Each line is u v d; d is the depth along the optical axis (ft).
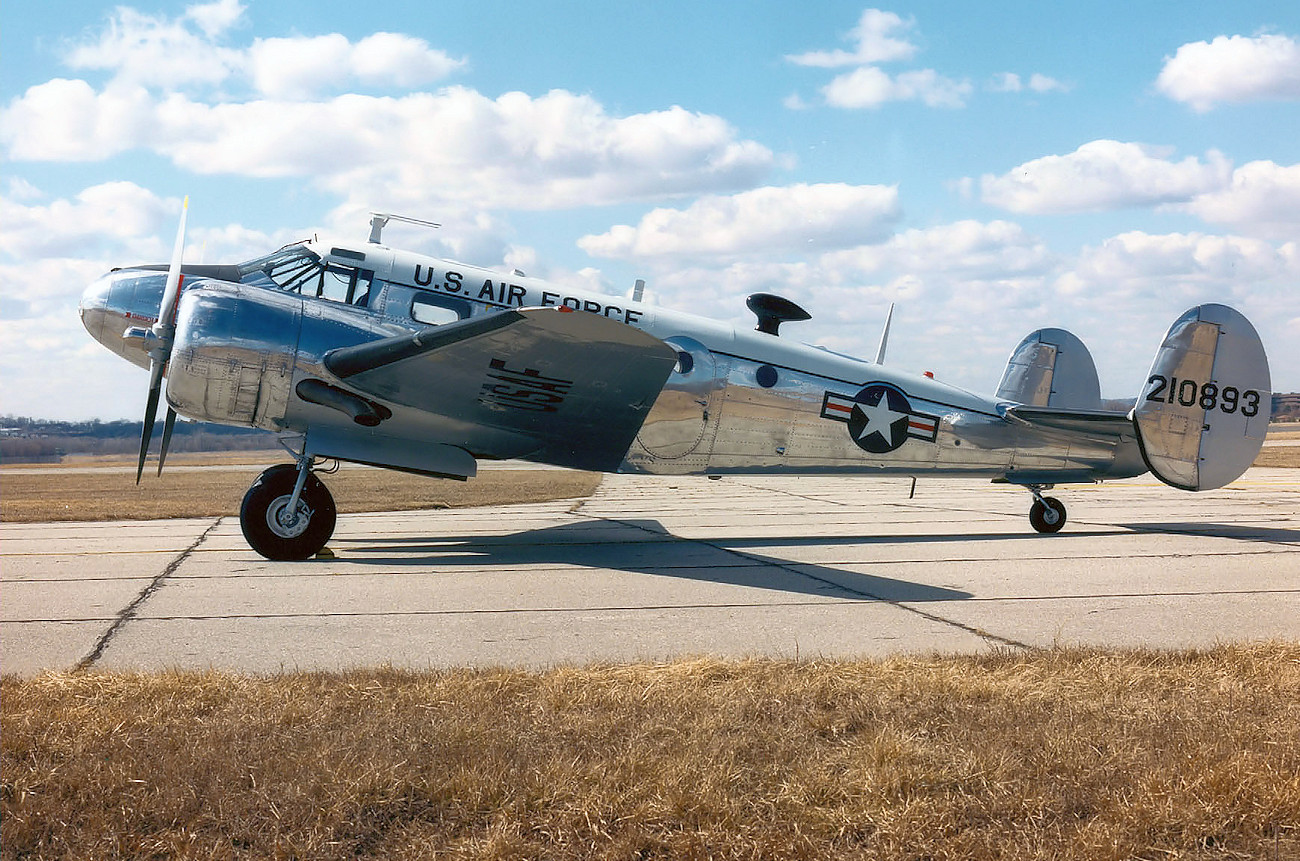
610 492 73.26
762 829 9.49
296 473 29.63
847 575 26.66
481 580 25.53
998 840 9.20
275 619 20.15
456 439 31.76
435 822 9.66
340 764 10.68
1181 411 38.17
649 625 19.69
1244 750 11.23
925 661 16.05
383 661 16.51
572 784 10.33
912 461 37.81
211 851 8.92
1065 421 38.55
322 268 30.89
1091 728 12.23
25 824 9.41
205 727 12.26
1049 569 27.71
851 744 11.87
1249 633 18.74
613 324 25.81
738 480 91.81
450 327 26.43
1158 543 34.47
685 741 11.71
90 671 15.35
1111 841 9.04
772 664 15.78
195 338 28.43
